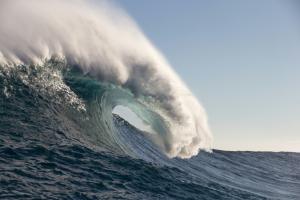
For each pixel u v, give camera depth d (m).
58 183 13.84
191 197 16.56
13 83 20.70
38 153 16.02
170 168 20.27
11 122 18.17
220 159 38.34
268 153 54.19
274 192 27.52
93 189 14.19
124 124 28.39
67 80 23.28
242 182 28.61
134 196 14.55
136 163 18.47
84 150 18.17
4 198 11.70
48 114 20.20
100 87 24.58
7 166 13.96
